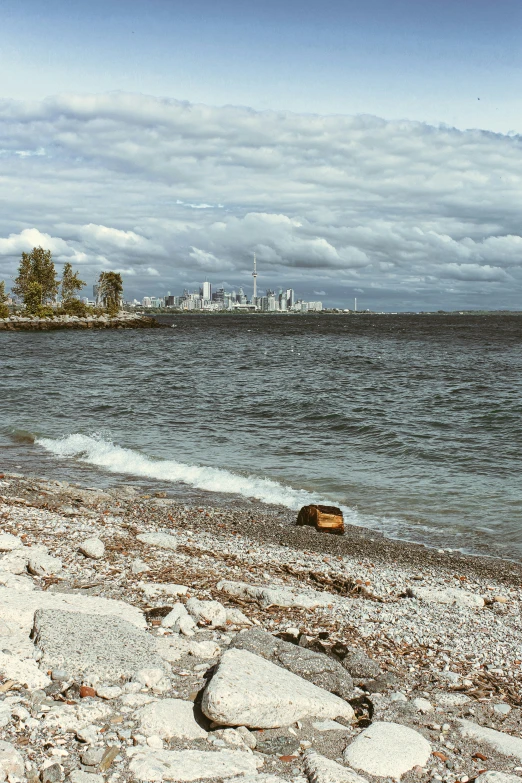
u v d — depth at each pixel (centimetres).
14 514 1401
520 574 1264
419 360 6875
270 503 1758
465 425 2967
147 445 2491
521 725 656
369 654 796
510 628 942
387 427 2886
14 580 883
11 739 516
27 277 16638
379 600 1038
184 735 549
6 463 2153
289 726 590
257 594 953
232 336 12356
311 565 1223
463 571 1273
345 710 618
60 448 2406
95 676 619
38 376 4956
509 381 4903
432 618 955
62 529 1290
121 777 482
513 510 1717
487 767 558
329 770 505
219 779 488
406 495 1848
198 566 1101
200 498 1786
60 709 559
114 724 552
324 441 2595
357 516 1656
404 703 671
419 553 1377
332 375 5272
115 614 786
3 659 626
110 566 1044
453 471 2131
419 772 540
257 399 3734
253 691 579
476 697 711
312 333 13700
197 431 2786
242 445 2506
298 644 787
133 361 6588
